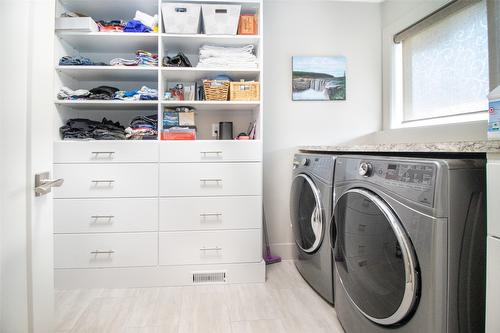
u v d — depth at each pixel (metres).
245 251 2.08
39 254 0.93
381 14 2.63
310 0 2.56
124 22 2.19
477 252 0.94
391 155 1.52
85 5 2.14
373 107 2.62
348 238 1.42
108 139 2.07
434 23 2.12
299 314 1.66
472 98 1.87
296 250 2.28
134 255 2.00
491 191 0.83
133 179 1.99
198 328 1.53
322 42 2.58
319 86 2.56
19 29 0.84
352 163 1.44
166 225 2.02
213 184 2.05
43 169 0.96
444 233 0.92
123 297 1.86
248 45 2.24
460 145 0.92
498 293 0.80
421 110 2.30
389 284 1.11
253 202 2.08
